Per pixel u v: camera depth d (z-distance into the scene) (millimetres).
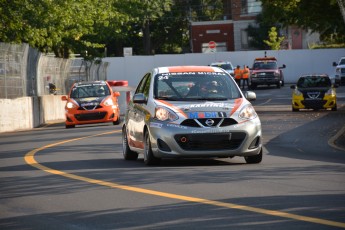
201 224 19859
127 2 137500
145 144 35656
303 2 90812
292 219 20016
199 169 32844
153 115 34750
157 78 36625
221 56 164750
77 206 23875
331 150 45531
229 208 22062
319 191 25203
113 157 41656
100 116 74500
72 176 32000
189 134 33844
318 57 165000
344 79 140625
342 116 74188
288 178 29016
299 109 87625
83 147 49469
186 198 24281
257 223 19672
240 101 35281
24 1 85125
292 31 191375
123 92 94250
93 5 97312
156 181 28953
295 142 51250
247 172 31312
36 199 25875
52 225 20875
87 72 110500
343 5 64125
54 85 94938
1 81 78875
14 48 82062
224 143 34031
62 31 95188
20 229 20562
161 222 20391
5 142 60344
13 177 33000
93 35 119500
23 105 81312
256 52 165375
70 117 74375
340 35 108500
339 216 20344
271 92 129500
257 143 34688
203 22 190000
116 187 27656
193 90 35875
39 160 41312
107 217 21594
